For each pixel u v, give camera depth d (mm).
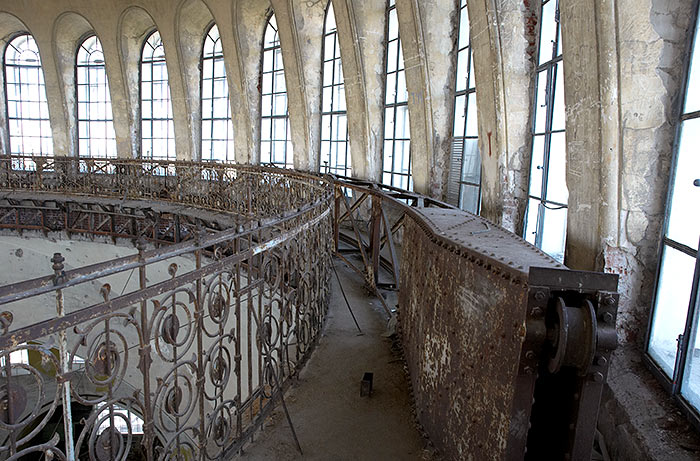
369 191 6387
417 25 7625
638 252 3281
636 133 3158
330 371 4059
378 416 3385
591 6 3217
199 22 14805
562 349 1738
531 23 5230
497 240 2812
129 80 16031
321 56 12281
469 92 7242
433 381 3016
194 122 15625
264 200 8492
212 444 3498
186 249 2270
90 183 11531
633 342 3342
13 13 15789
